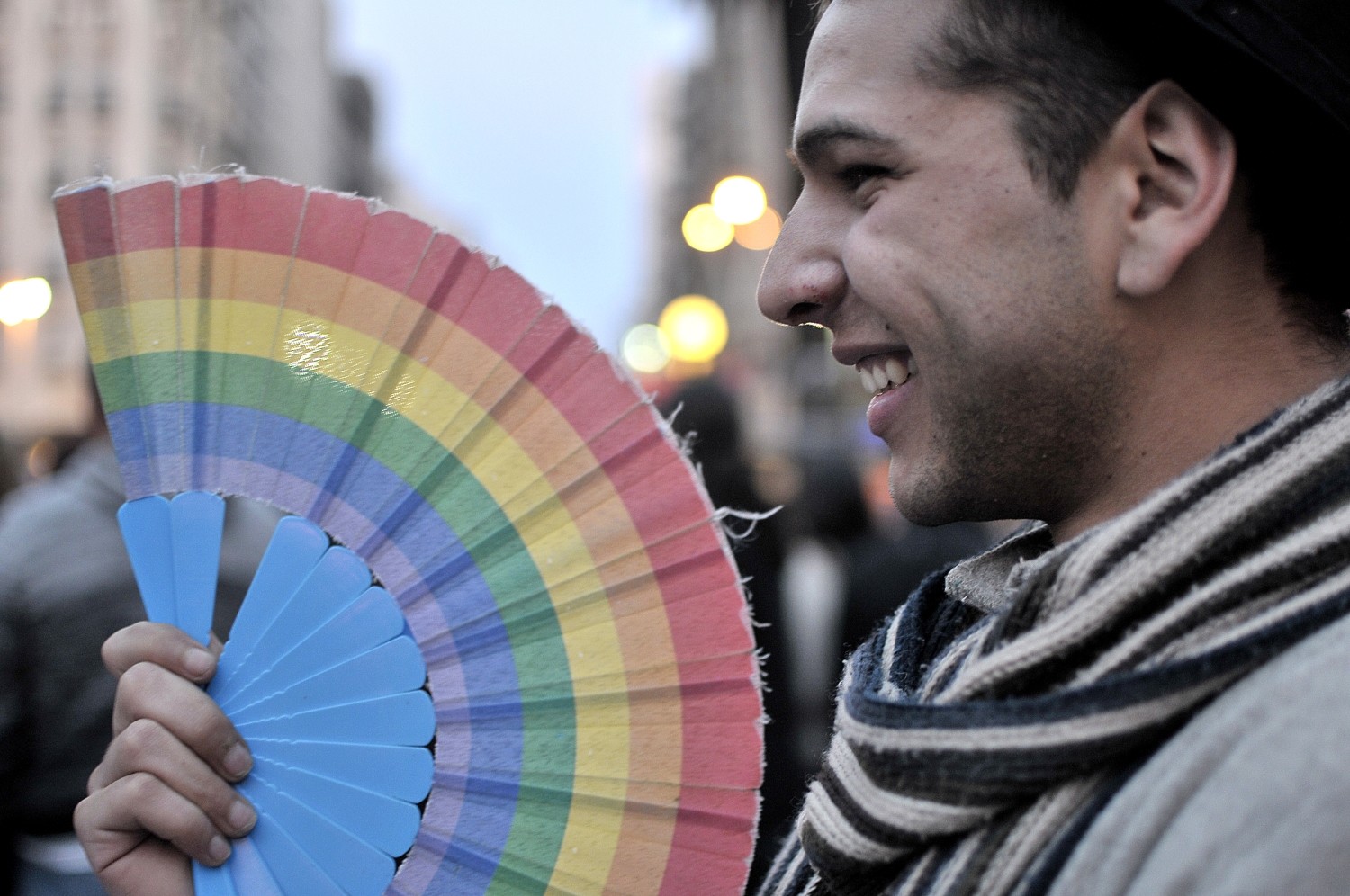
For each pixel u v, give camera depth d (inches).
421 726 32.1
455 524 32.5
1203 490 24.2
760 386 575.5
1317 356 28.0
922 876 25.1
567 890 31.8
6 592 77.3
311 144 1749.5
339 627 32.3
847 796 27.3
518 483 32.5
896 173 28.5
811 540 144.3
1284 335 27.8
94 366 32.4
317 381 32.6
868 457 234.1
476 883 31.9
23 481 172.4
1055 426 27.8
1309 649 21.9
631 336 492.7
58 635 77.4
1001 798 24.0
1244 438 24.8
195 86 1188.5
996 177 27.3
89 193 32.1
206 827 31.4
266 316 32.6
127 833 32.2
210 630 33.2
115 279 32.3
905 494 29.9
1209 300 27.3
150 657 32.4
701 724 32.2
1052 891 22.5
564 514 32.5
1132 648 23.8
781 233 31.5
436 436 32.5
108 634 78.6
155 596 32.9
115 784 31.7
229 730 31.8
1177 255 26.3
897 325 28.5
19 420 1081.4
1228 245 27.4
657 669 32.2
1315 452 24.0
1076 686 24.1
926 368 28.5
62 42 1139.9
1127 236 27.0
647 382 220.2
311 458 32.6
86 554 79.4
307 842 31.9
